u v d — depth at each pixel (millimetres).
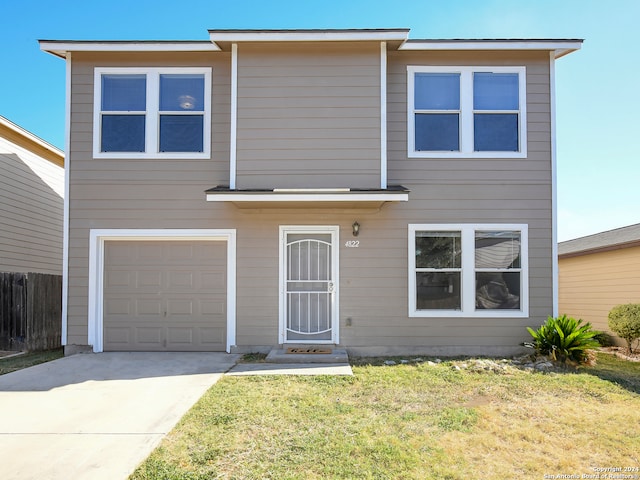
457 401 5328
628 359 8336
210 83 8297
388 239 8148
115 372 6582
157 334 8219
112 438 4051
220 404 5031
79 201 8180
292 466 3545
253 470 3473
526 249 8148
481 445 4016
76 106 8266
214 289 8250
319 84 7969
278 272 8117
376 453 3793
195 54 8312
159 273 8281
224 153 8234
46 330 9281
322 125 7941
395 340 8023
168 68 8297
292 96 7973
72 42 8016
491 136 8312
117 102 8328
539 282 8133
